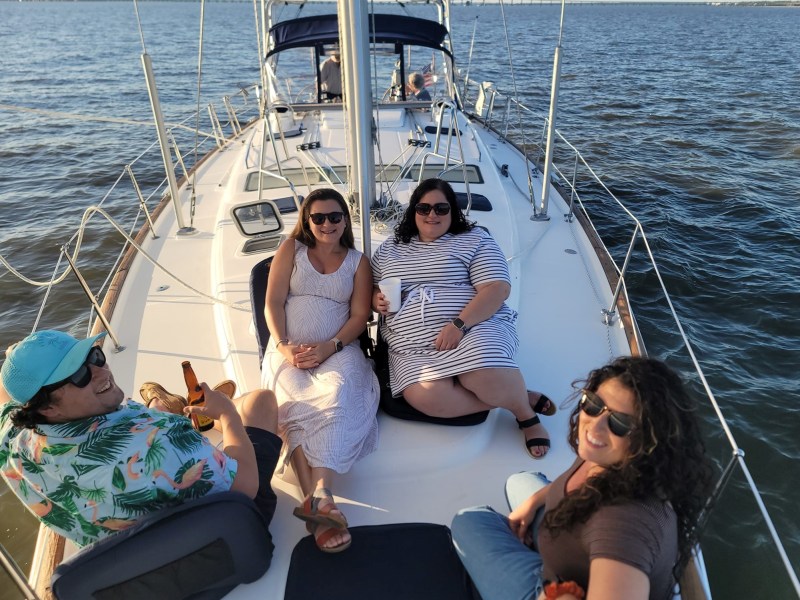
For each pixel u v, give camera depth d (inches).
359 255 93.2
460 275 91.3
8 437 57.5
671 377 47.3
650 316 199.3
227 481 63.3
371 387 88.9
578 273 136.6
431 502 79.7
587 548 47.4
